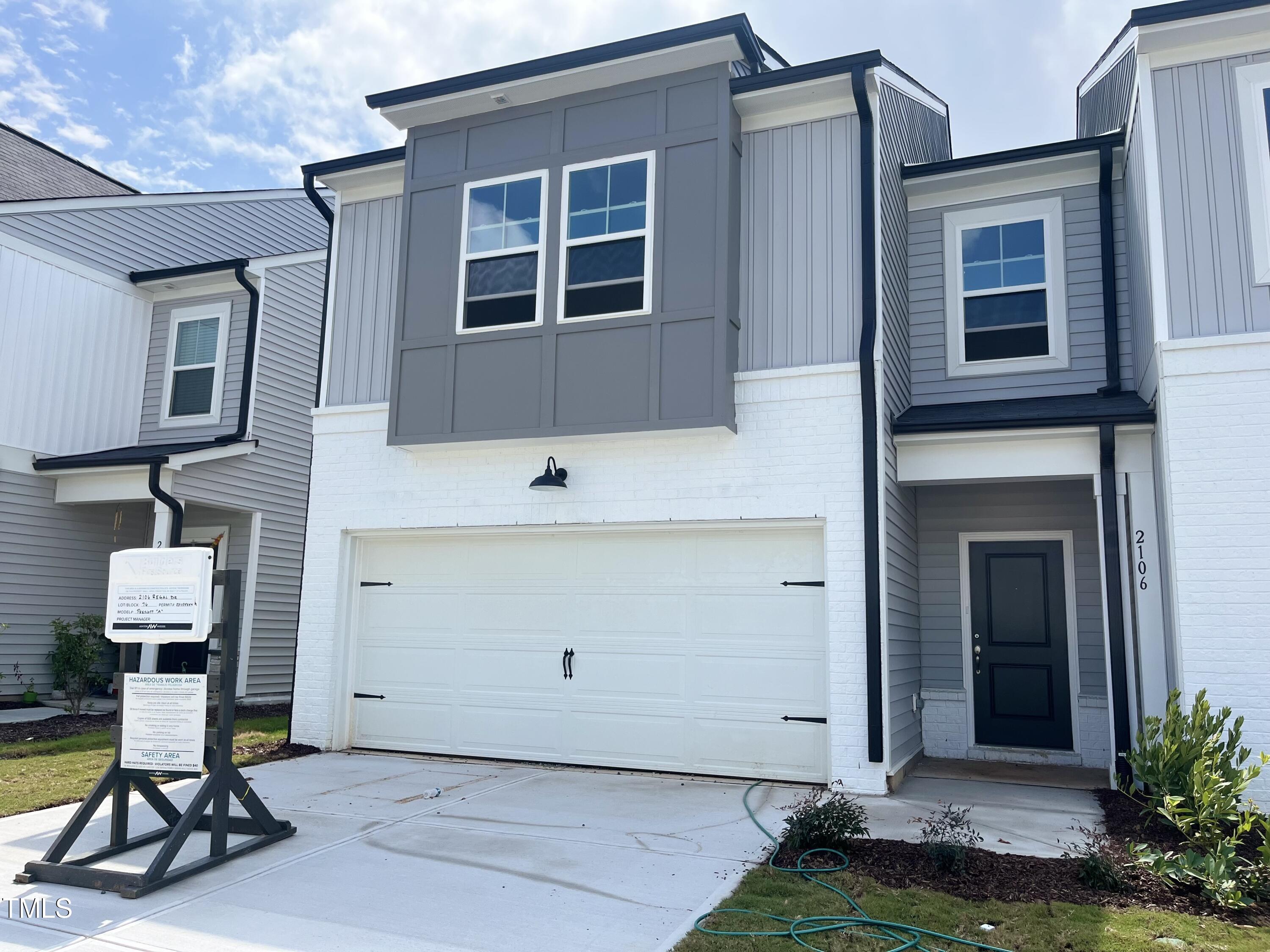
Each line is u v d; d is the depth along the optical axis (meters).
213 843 5.38
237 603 5.68
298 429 14.15
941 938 4.24
